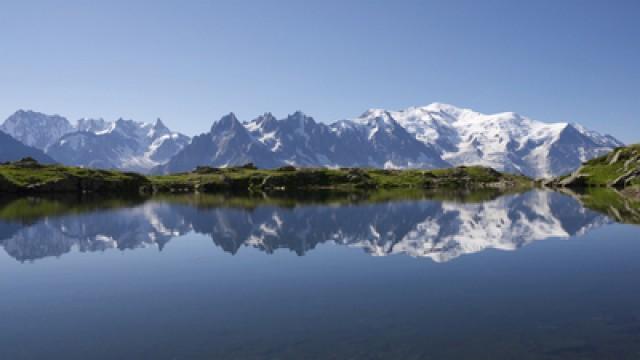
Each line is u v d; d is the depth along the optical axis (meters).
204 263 46.62
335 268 42.75
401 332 24.86
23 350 23.77
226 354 22.50
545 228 70.88
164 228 77.12
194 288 36.06
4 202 146.38
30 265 46.91
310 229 74.06
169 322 27.69
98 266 45.97
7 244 60.81
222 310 29.91
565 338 23.47
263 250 54.19
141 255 52.09
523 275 38.25
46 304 32.44
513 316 27.20
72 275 41.81
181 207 124.25
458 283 35.84
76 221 88.69
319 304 30.75
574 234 63.25
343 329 25.58
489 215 94.69
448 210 108.50
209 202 144.75
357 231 71.19
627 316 26.80
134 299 33.28
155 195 192.75
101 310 30.70
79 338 25.34
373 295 32.69
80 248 57.28
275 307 30.30
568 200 134.50
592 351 21.78
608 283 34.91
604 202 123.25
